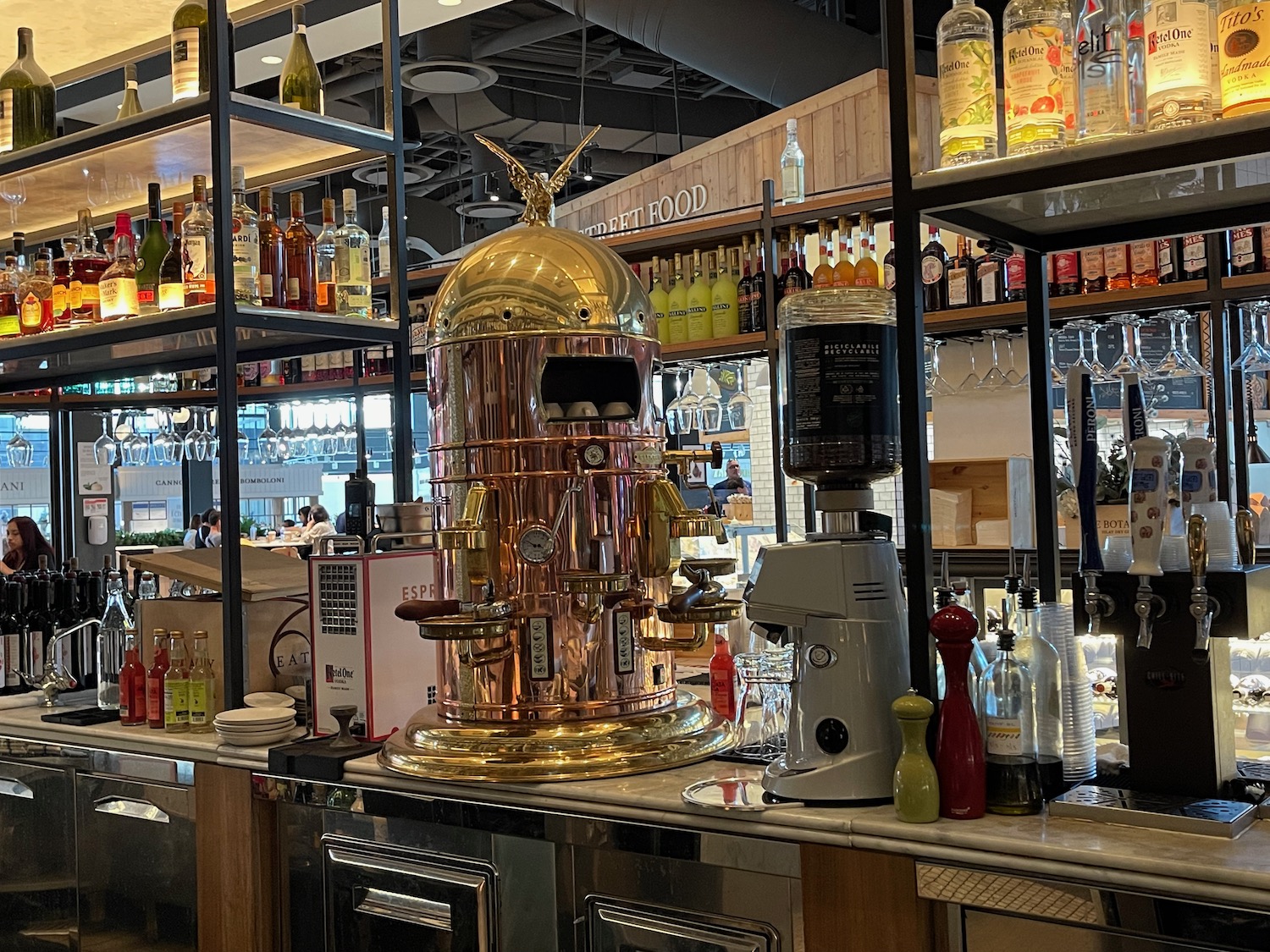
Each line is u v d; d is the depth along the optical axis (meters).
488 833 2.12
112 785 2.80
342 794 2.30
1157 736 1.72
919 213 1.83
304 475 8.38
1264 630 1.68
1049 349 2.20
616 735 2.13
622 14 6.91
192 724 2.76
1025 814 1.70
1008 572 4.10
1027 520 4.18
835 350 1.89
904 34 1.82
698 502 4.59
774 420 4.88
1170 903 1.45
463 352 2.20
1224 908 1.41
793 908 1.78
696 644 2.21
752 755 2.19
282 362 6.54
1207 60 1.62
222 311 2.76
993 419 4.56
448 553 2.29
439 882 2.19
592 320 2.19
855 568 1.83
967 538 4.25
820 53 6.60
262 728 2.51
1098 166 1.65
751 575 1.91
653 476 2.26
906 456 1.82
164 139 3.04
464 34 7.70
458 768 2.10
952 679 1.71
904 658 1.85
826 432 1.89
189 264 2.94
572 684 2.17
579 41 9.88
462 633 2.04
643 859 1.94
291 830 2.45
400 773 2.18
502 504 2.17
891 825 1.68
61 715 3.02
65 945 2.93
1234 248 3.96
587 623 2.17
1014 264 4.39
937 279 4.62
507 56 10.11
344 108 10.62
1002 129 2.61
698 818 1.86
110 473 6.79
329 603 2.53
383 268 6.50
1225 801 1.65
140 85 4.70
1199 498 1.77
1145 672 1.72
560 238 2.31
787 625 1.85
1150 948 1.47
